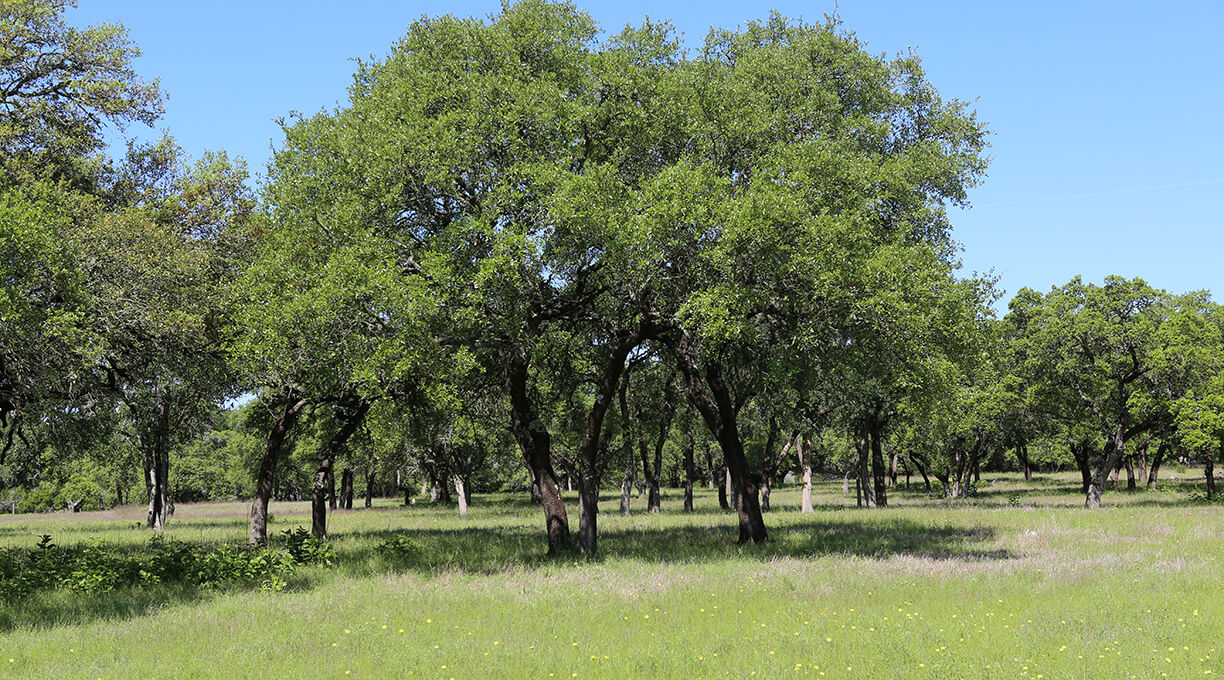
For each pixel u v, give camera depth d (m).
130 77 21.42
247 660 9.62
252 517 25.77
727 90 20.58
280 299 18.45
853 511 38.62
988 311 23.14
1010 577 14.66
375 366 16.86
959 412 39.22
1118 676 7.92
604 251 18.22
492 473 87.75
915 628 10.21
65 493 74.44
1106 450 40.31
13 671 9.55
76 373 17.56
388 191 18.34
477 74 19.45
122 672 9.27
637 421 43.91
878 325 17.67
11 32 19.64
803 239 17.27
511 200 17.81
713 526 30.36
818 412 38.44
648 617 11.46
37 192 17.12
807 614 11.46
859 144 21.88
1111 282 41.31
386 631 11.09
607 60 19.48
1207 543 20.17
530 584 15.42
